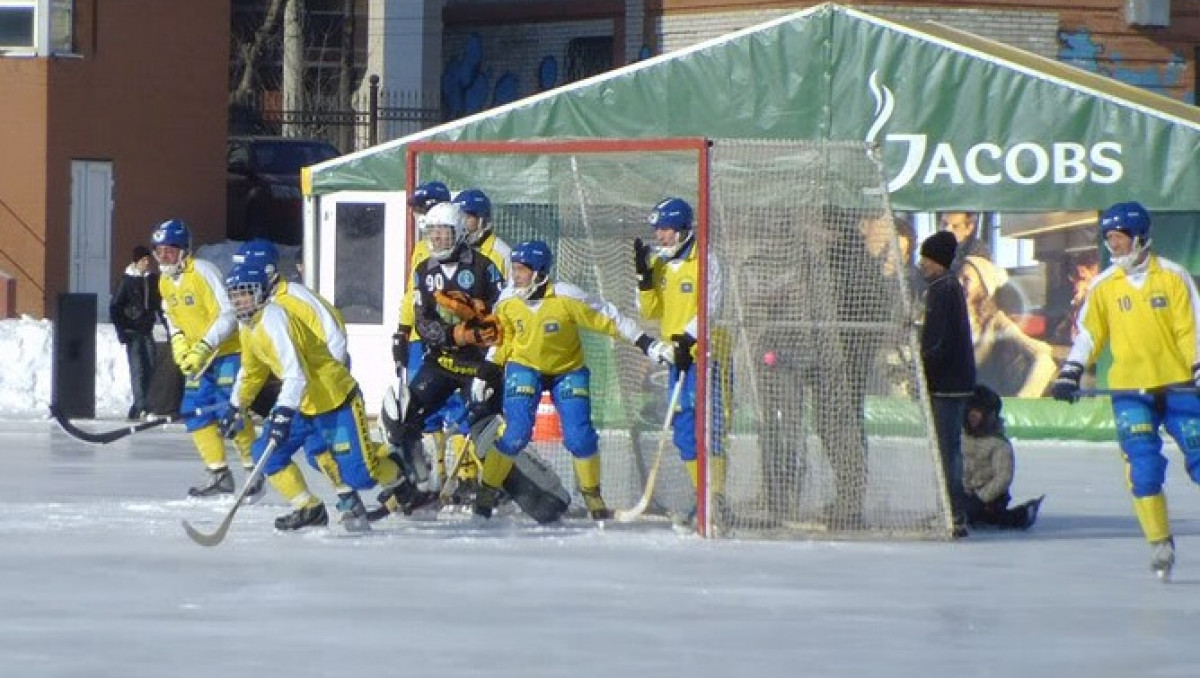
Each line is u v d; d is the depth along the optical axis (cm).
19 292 7112
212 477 3222
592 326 2883
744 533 2844
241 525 2895
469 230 2995
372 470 2806
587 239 3247
